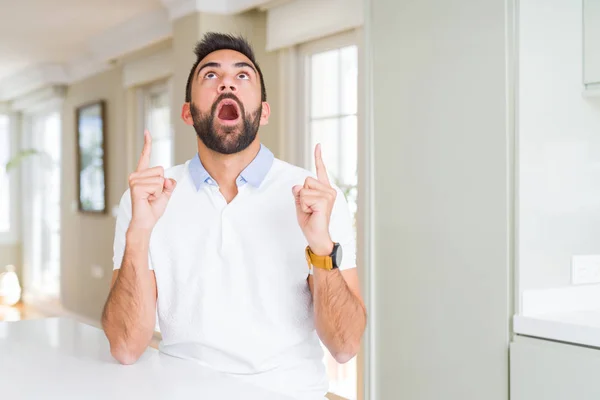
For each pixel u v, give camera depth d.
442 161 2.04
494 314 1.90
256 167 1.38
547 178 1.92
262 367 1.33
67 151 6.30
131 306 1.26
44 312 6.64
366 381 2.29
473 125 1.95
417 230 2.12
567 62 1.98
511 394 1.85
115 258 1.45
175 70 3.96
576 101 2.01
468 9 1.96
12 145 7.40
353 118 3.25
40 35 5.00
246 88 1.33
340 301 1.26
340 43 3.29
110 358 1.30
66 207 6.30
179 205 1.41
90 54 5.55
